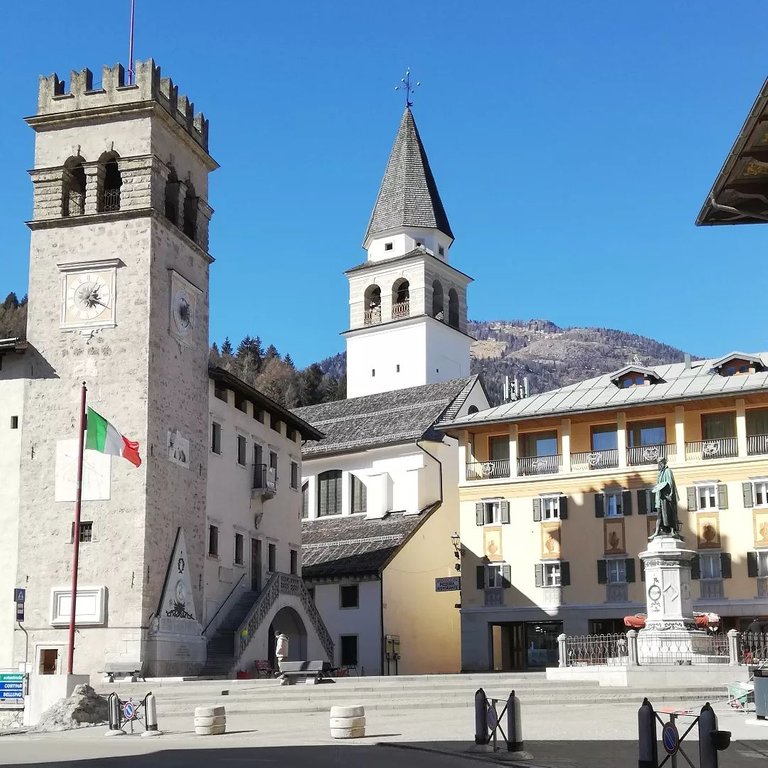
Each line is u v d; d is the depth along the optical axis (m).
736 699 34.88
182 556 53.06
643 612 61.81
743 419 61.72
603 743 25.33
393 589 68.25
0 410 53.53
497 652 66.38
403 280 101.00
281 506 66.69
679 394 62.75
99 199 54.75
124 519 50.69
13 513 52.16
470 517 67.69
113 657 49.28
